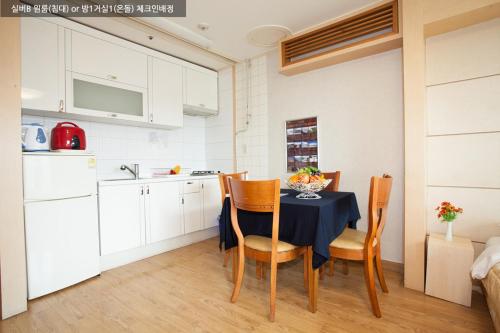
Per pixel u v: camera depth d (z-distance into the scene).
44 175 2.00
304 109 3.10
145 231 2.78
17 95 1.81
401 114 2.45
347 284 2.13
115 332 1.56
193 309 1.80
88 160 2.29
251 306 1.83
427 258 1.93
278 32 2.87
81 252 2.22
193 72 3.58
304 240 1.63
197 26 2.74
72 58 2.43
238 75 3.75
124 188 2.61
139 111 2.99
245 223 1.96
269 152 3.44
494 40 1.94
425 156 2.03
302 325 1.60
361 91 2.68
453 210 1.91
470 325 1.58
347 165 2.78
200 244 3.29
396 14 2.26
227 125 3.89
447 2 1.90
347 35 2.60
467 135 2.03
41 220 1.98
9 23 1.77
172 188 3.04
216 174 3.64
